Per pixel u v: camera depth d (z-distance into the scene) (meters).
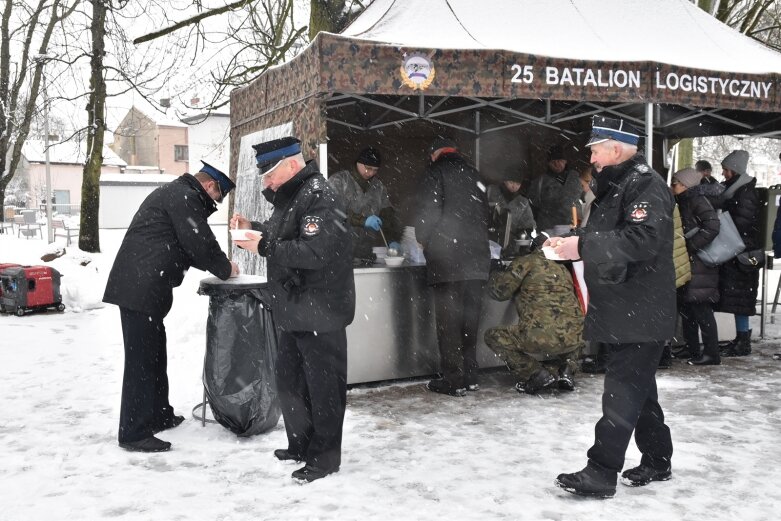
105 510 3.16
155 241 3.92
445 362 5.17
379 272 5.44
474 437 4.18
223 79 10.93
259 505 3.20
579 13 6.21
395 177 7.86
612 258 3.01
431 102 7.47
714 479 3.49
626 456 3.81
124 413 3.95
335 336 3.45
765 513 3.09
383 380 5.57
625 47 5.87
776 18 13.32
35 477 3.57
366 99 5.72
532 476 3.55
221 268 4.07
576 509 3.14
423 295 5.62
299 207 3.36
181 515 3.10
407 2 5.79
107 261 13.29
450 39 5.27
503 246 6.70
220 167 19.59
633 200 3.08
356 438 4.17
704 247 5.86
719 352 6.21
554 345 4.92
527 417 4.59
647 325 3.09
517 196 7.26
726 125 7.95
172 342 6.85
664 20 6.55
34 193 48.56
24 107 23.81
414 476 3.55
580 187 7.23
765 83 5.86
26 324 8.48
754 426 4.36
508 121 8.15
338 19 8.85
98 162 15.87
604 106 7.23
